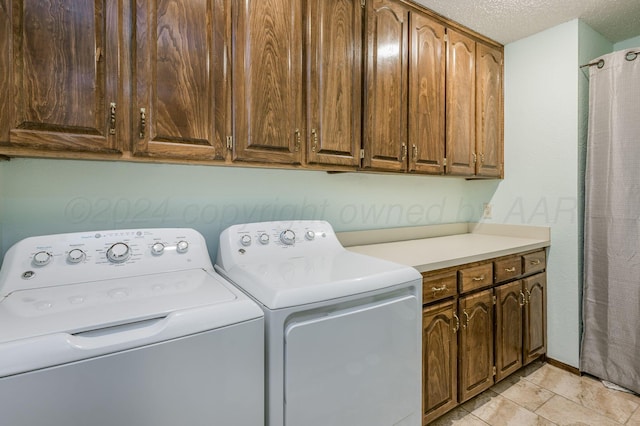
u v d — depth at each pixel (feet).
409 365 4.04
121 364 2.30
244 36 4.19
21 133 3.03
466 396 5.45
